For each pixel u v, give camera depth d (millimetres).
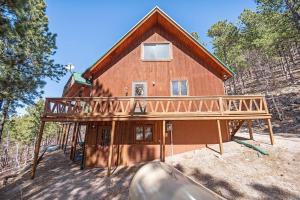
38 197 8578
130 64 14648
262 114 11977
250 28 28641
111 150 11234
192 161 11320
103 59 13828
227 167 9859
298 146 10969
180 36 15125
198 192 2678
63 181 10211
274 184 8023
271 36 21219
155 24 15648
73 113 11648
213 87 14375
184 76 14492
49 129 41438
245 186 8117
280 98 26375
